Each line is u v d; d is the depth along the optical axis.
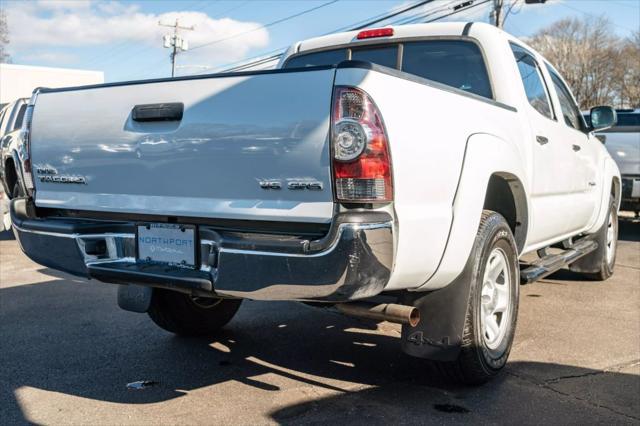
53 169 3.62
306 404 3.41
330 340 4.59
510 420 3.17
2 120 11.64
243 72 2.92
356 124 2.63
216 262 2.94
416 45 4.64
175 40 42.97
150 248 3.25
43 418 3.26
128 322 5.16
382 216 2.67
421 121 2.95
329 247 2.62
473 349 3.37
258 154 2.84
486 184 3.40
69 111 3.52
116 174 3.34
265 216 2.82
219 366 4.05
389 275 2.75
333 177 2.67
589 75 55.22
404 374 3.85
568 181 5.13
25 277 7.22
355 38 4.88
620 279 6.78
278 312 5.41
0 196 9.72
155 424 3.18
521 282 4.18
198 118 3.02
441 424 3.13
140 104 3.23
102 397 3.55
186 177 3.08
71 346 4.50
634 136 9.52
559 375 3.81
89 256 3.41
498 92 4.25
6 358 4.22
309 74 2.76
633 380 3.74
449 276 3.22
